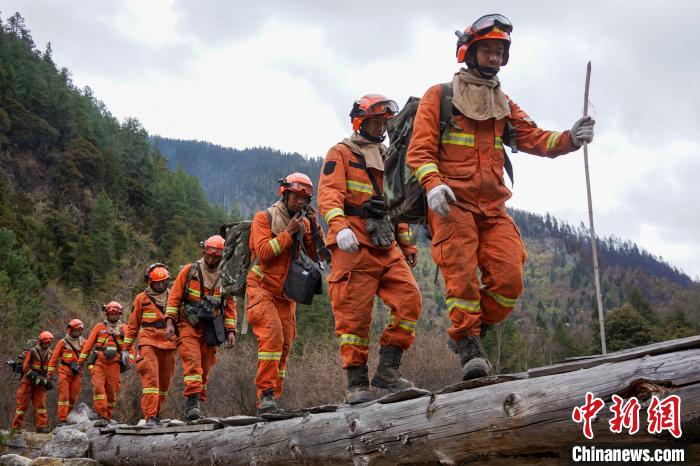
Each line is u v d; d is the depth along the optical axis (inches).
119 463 326.6
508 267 171.9
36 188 3307.1
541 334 1460.4
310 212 272.2
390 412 168.9
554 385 127.4
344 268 214.5
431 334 860.0
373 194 222.2
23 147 3472.0
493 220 176.4
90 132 3868.1
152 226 3629.4
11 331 992.9
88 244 2608.3
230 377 789.9
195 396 321.4
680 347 113.7
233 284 274.4
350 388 211.5
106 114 4913.9
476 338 169.9
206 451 253.9
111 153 3826.3
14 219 2420.0
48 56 5012.3
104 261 2566.4
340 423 186.5
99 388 479.5
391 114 224.8
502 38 174.9
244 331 276.4
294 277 259.1
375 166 222.5
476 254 174.7
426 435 154.7
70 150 3548.2
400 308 214.1
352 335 212.7
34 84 3850.9
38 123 3553.2
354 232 216.8
